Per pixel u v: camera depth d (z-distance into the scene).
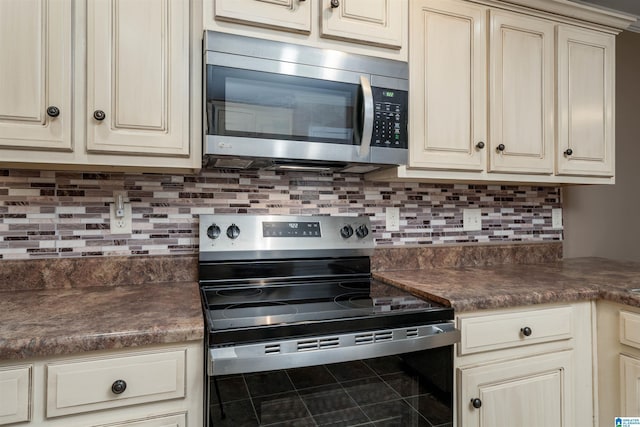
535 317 1.23
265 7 1.20
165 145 1.12
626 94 2.20
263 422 0.89
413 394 1.05
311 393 0.94
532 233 1.99
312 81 1.23
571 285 1.34
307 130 1.22
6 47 0.99
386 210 1.71
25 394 0.79
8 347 0.76
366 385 1.00
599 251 2.14
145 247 1.39
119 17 1.08
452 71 1.46
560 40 1.63
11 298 1.13
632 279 1.45
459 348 1.13
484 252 1.84
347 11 1.29
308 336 0.94
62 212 1.30
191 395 0.89
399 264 1.69
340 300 1.20
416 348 1.03
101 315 0.95
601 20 1.69
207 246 1.38
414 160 1.41
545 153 1.61
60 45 1.03
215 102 1.12
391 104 1.34
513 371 1.20
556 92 1.63
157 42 1.11
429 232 1.78
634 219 2.24
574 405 1.29
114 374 0.83
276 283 1.44
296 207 1.57
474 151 1.50
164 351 0.87
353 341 0.97
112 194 1.35
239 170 1.50
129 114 1.08
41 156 1.03
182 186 1.43
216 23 1.16
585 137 1.68
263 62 1.17
